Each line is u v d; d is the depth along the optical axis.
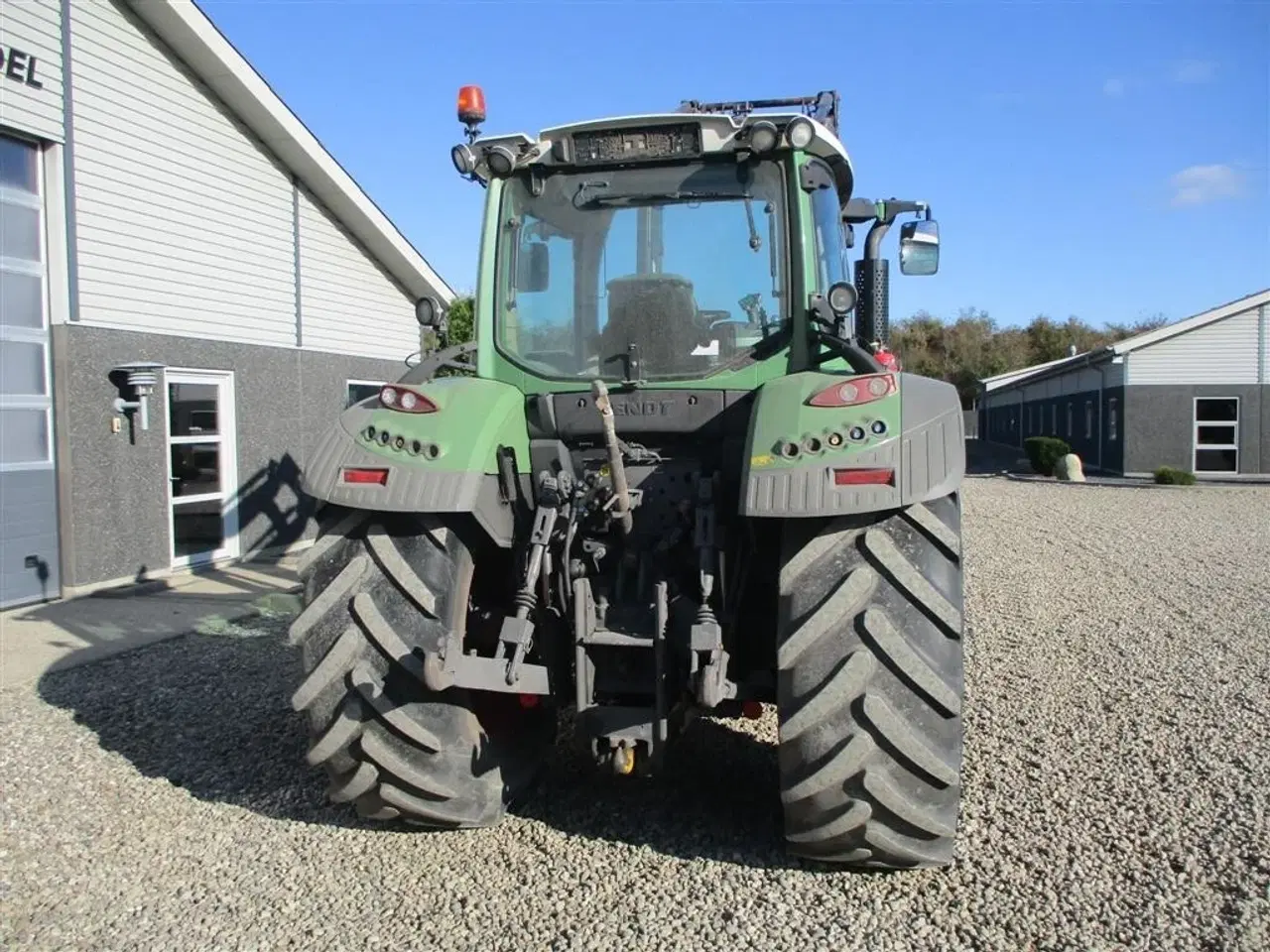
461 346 3.93
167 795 4.07
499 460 3.48
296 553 11.73
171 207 10.01
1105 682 5.49
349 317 13.09
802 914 2.99
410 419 3.40
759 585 3.63
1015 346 59.41
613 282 3.80
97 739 4.82
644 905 3.06
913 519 3.05
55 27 8.63
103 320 9.19
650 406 3.66
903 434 3.00
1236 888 3.13
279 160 11.63
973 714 4.93
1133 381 27.95
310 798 4.00
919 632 2.97
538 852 3.46
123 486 9.30
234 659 6.38
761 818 3.71
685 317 3.74
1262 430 27.42
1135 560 10.49
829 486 2.94
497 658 3.21
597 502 3.57
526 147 3.88
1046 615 7.44
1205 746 4.43
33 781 4.25
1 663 6.37
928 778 2.96
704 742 4.53
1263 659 5.98
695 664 3.05
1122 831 3.55
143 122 9.63
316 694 3.28
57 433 8.77
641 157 3.80
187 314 10.23
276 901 3.16
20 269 8.50
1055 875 3.23
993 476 28.84
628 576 3.55
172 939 2.95
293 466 11.88
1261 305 27.12
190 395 10.35
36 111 8.47
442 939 2.91
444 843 3.54
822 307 3.62
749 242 3.75
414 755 3.29
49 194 8.71
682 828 3.63
